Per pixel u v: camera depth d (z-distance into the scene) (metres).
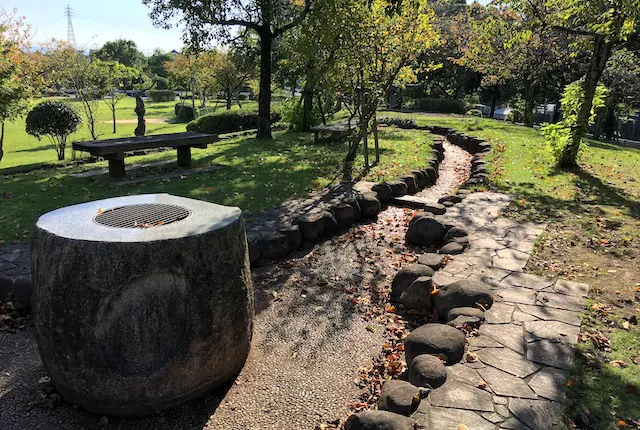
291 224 5.69
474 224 5.73
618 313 3.54
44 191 7.46
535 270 4.37
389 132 14.73
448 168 10.70
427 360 2.85
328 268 5.05
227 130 18.73
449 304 3.75
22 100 13.41
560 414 2.44
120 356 2.68
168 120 29.25
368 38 8.31
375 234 6.07
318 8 8.45
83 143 8.03
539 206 6.50
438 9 30.53
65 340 2.69
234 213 3.23
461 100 28.19
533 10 8.26
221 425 2.78
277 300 4.36
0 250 4.98
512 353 3.00
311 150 11.48
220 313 2.92
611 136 22.42
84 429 2.75
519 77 20.36
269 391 3.07
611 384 2.71
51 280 2.67
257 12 12.76
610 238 5.19
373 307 4.21
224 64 27.09
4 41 13.07
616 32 7.62
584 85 8.73
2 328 3.81
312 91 14.81
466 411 2.46
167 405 2.86
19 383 3.15
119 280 2.60
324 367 3.34
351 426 2.48
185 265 2.73
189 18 12.54
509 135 14.24
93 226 2.89
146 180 8.08
